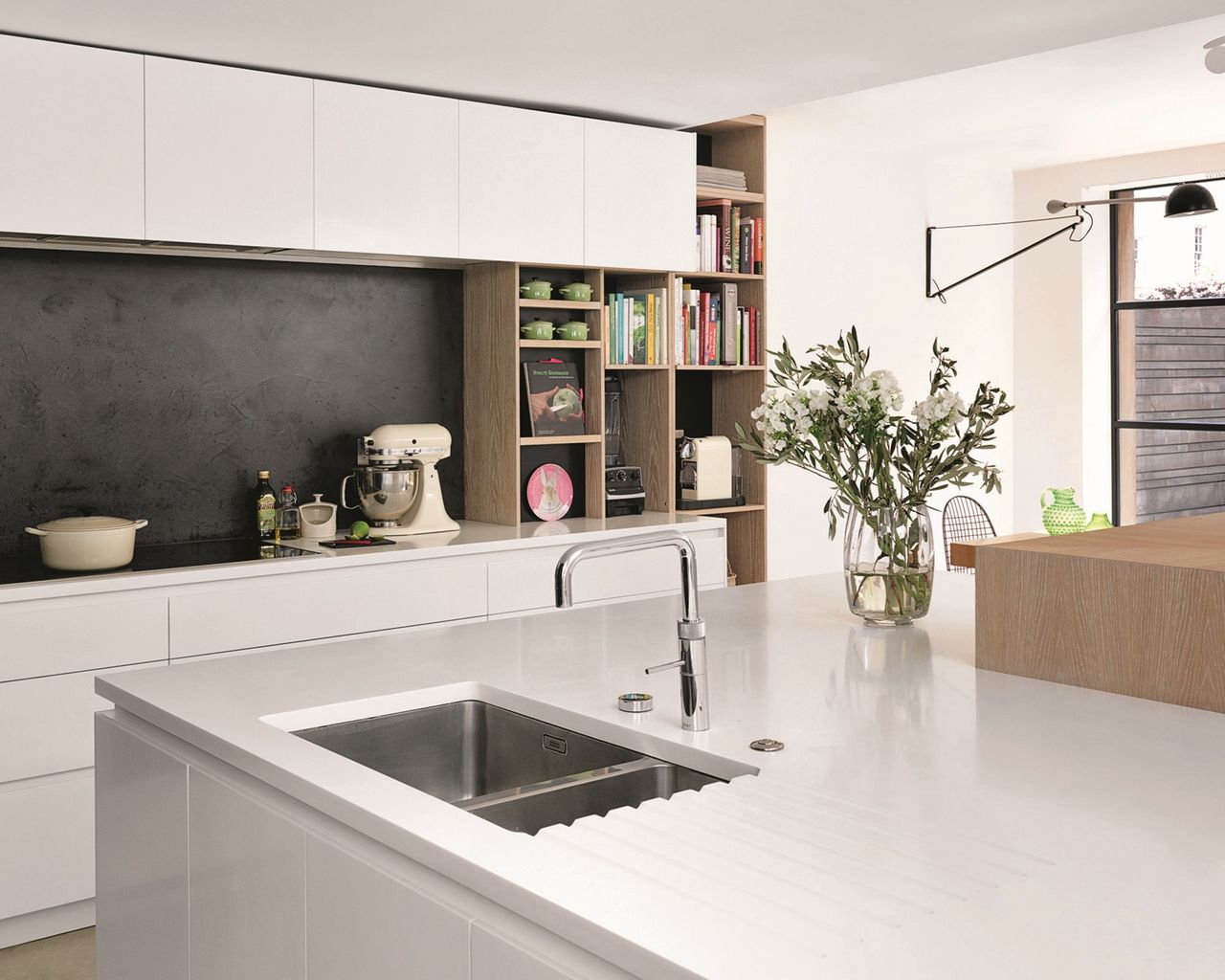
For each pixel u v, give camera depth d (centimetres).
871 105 515
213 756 175
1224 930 105
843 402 227
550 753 188
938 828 131
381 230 396
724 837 128
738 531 534
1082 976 96
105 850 202
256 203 371
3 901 314
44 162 334
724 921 106
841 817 134
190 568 345
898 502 240
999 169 695
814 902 110
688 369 514
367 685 200
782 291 579
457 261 447
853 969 97
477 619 403
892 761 157
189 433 404
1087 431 697
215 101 362
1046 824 132
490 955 116
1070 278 695
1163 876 117
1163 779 148
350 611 374
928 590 243
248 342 415
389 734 195
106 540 338
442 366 464
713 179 503
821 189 597
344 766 155
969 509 684
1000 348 711
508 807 158
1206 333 675
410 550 386
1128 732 168
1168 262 684
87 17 324
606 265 456
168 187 355
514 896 115
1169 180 652
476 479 466
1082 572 192
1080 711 179
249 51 360
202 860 172
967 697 189
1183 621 181
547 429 460
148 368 394
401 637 239
